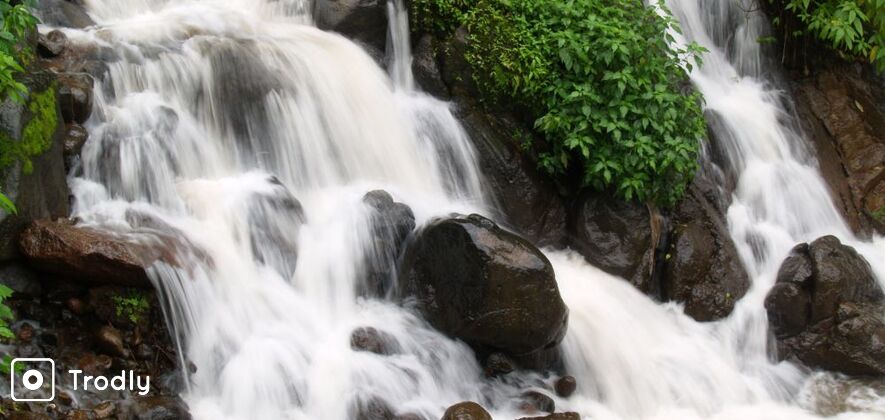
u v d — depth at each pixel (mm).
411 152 8984
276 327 7016
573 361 7914
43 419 5762
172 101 8102
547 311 7387
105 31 8461
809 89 11914
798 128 11469
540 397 7426
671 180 9188
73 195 7129
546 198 9211
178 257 6719
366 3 9484
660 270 9109
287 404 6633
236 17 9492
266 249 7371
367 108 8984
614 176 9086
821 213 10672
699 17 11844
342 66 9062
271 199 7629
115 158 7387
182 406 6309
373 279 7727
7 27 6918
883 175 11312
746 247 9859
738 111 11102
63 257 6312
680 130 9344
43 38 7871
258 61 8516
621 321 8398
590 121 9055
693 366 8359
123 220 7012
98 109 7637
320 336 7129
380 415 6695
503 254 7285
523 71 9211
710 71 11664
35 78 6926
